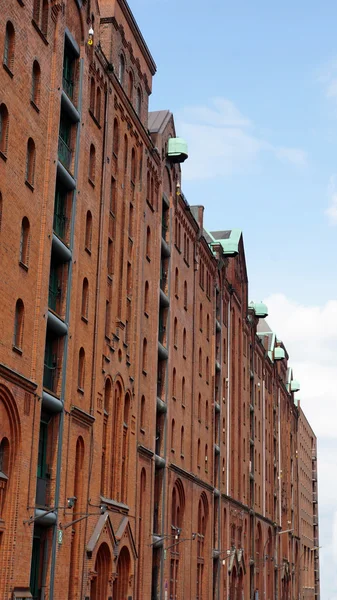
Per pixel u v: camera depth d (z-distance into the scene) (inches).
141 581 1754.4
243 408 2970.0
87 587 1428.4
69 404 1381.6
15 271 1201.4
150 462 1839.3
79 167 1464.1
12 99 1206.9
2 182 1164.5
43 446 1325.0
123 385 1670.8
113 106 1659.7
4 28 1190.9
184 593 2091.5
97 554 1505.9
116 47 1692.9
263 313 3262.8
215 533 2463.1
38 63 1311.5
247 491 2972.4
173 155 2042.3
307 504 5315.0
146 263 1873.8
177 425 2095.2
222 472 2593.5
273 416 3617.1
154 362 1892.2
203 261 2447.1
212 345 2506.2
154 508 1910.7
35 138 1286.9
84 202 1488.7
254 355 3240.7
